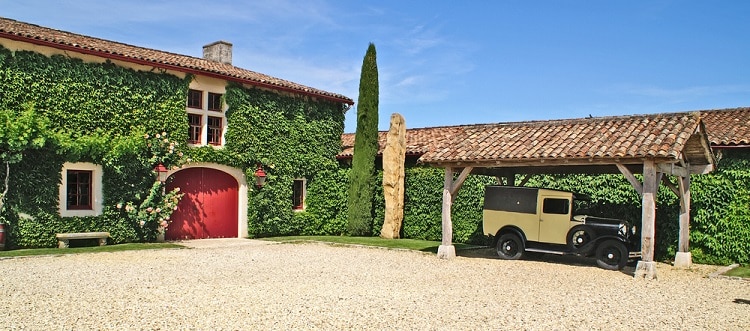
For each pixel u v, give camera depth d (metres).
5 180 13.52
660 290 9.80
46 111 14.20
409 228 18.95
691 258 13.58
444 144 14.28
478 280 10.49
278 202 18.94
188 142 17.12
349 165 20.89
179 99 16.59
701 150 12.50
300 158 19.58
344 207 20.47
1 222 13.45
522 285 10.02
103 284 9.32
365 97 19.70
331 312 7.54
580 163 11.73
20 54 13.86
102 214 15.17
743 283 10.73
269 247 15.61
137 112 15.71
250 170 18.28
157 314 7.23
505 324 7.11
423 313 7.60
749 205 13.19
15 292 8.48
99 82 15.05
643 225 11.09
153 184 15.95
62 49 14.42
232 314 7.31
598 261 12.34
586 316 7.64
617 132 12.28
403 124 19.05
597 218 12.81
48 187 14.23
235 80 17.80
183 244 15.74
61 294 8.40
